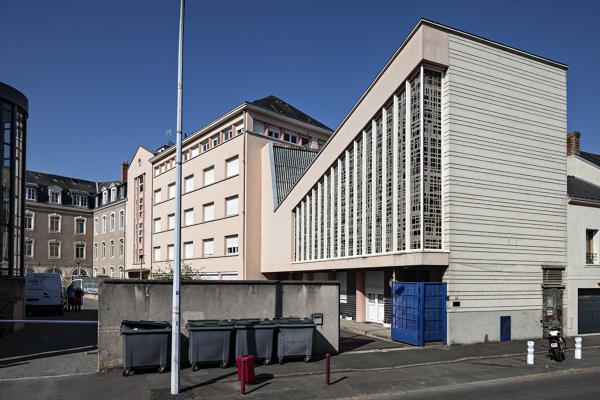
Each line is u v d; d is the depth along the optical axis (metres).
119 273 50.22
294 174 29.33
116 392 9.33
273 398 9.21
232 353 11.55
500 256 16.30
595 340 17.20
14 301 18.48
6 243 19.00
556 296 17.39
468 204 15.86
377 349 14.50
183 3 10.17
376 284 20.50
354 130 19.83
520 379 11.20
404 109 16.84
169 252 38.03
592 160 25.05
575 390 9.93
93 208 58.50
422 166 15.66
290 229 25.59
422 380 10.88
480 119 16.39
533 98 17.55
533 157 17.31
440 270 15.90
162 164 41.00
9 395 9.09
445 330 15.30
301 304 13.05
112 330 11.06
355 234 19.58
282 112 34.94
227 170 31.27
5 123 19.25
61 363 11.94
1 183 18.84
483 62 16.69
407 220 16.12
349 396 9.48
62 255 54.94
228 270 30.05
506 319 16.17
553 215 17.62
